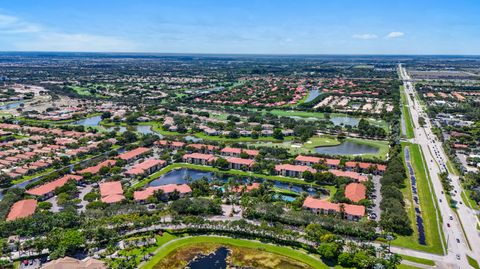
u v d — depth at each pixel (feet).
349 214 545.85
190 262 445.37
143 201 603.67
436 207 588.91
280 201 603.26
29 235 478.59
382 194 622.54
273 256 458.50
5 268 420.36
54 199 624.59
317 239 471.21
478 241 487.20
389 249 461.78
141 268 428.15
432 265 430.61
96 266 411.75
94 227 490.49
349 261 428.15
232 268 434.30
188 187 647.15
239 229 509.35
